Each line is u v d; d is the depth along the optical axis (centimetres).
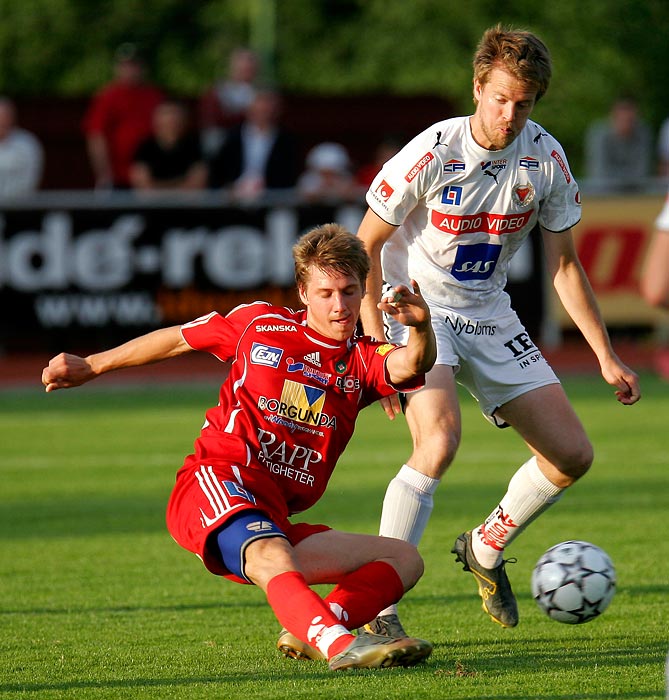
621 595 2050
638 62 11588
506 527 1875
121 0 11431
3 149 6009
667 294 2050
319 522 2772
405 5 11175
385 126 7856
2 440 4003
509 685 1463
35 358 5306
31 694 1462
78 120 7706
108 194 5328
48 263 5266
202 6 11606
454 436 1798
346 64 11175
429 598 2088
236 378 1630
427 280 1928
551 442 1864
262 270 5341
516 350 1925
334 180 5628
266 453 1606
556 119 11006
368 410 4859
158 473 3412
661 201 5438
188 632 1833
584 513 2833
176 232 5300
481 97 1784
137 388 5356
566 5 11256
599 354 1923
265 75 10631
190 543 1577
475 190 1859
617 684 1471
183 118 5741
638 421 4281
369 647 1498
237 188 5647
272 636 1802
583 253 5425
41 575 2281
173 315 5325
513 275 5378
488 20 11169
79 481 3312
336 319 1585
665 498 3011
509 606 1873
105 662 1634
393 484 1814
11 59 11369
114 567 2353
